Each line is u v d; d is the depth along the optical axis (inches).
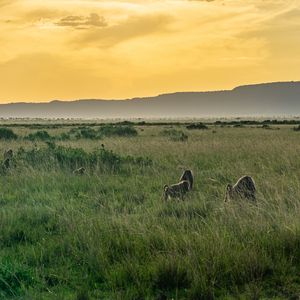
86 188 661.9
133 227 403.2
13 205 546.6
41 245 388.8
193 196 559.5
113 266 332.5
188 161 927.7
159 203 530.6
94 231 401.4
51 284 319.9
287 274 316.5
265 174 708.7
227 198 521.7
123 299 286.7
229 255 329.4
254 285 297.4
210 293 288.8
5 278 310.3
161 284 307.3
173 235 372.5
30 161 861.8
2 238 413.4
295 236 355.6
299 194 503.5
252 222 394.3
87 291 299.6
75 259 354.6
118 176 760.3
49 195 606.5
